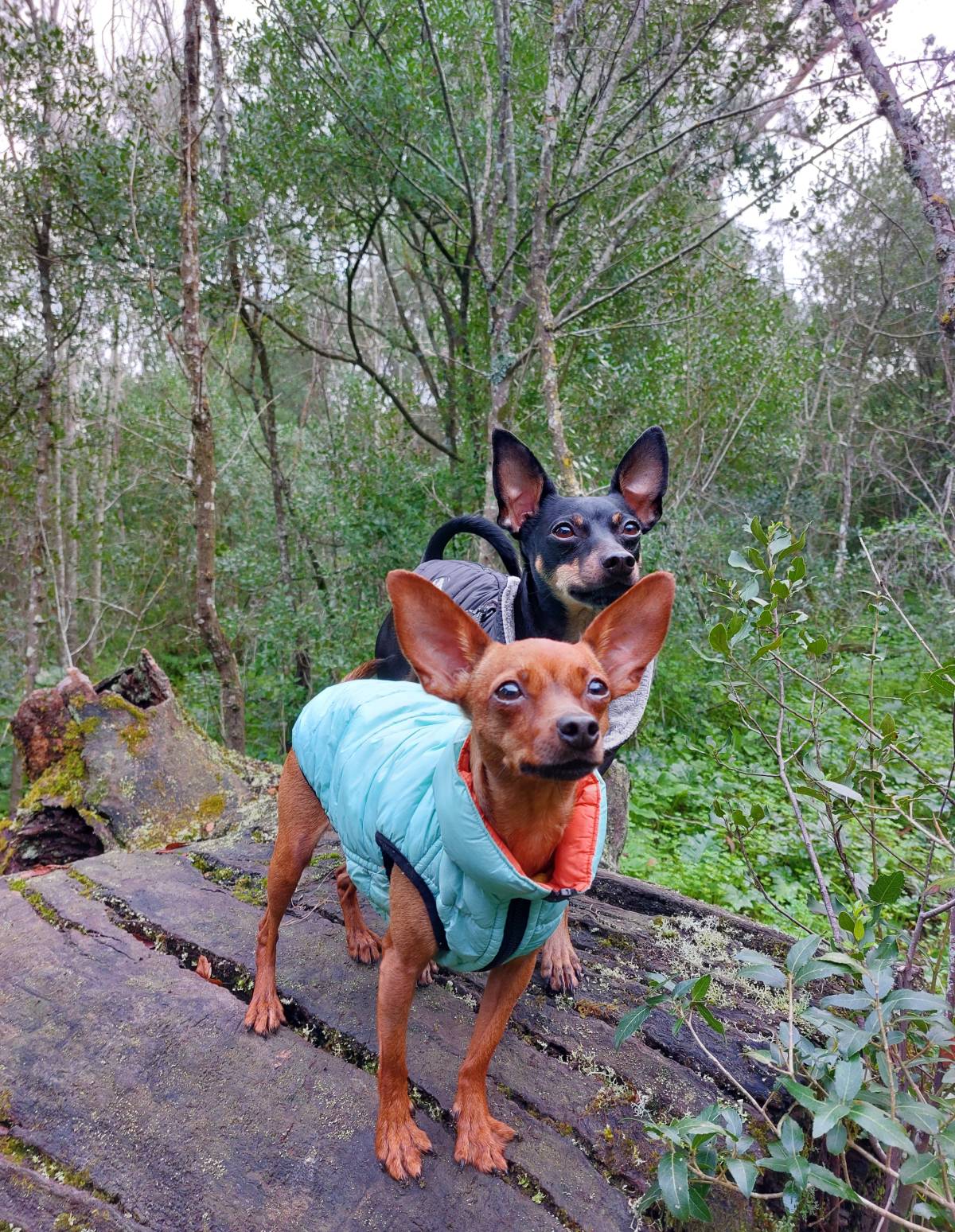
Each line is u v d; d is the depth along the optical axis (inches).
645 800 62.4
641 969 28.3
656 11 65.1
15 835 36.8
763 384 100.7
